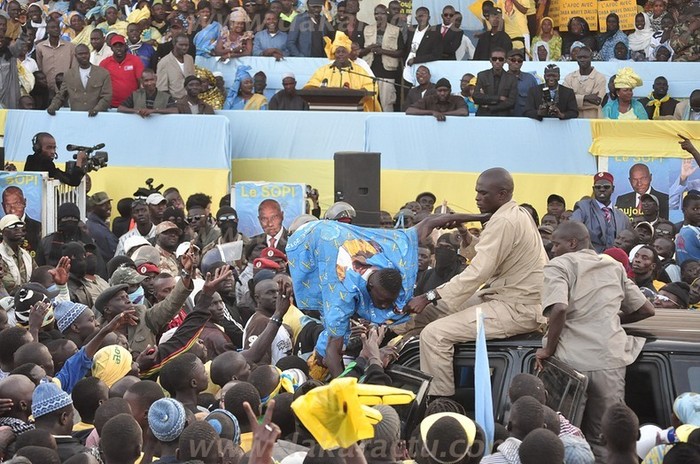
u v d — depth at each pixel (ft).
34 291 49.96
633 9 106.73
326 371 45.11
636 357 39.34
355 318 43.04
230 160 91.71
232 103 97.60
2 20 96.94
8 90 96.89
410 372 39.88
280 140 92.89
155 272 59.93
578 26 106.63
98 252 71.20
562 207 88.17
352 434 25.30
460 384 41.29
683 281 71.26
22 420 38.50
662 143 90.27
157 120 91.40
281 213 77.92
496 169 43.39
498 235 41.91
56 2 115.03
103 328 43.32
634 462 33.53
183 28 100.12
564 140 90.74
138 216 78.28
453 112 91.86
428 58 97.60
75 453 35.06
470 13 103.24
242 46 98.43
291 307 55.98
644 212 87.97
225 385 40.50
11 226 67.97
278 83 98.63
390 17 101.30
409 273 43.32
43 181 76.79
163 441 33.30
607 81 97.35
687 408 35.35
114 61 95.55
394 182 90.68
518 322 41.70
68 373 43.01
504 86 93.20
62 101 94.02
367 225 59.06
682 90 96.78
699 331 40.63
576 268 40.16
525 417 34.71
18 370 40.04
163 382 38.83
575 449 34.53
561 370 39.42
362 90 93.45
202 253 71.97
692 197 79.82
